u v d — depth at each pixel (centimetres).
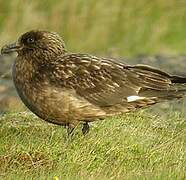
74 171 1276
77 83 1412
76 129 1470
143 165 1320
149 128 1490
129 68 1448
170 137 1434
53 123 1444
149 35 2742
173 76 1441
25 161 1304
